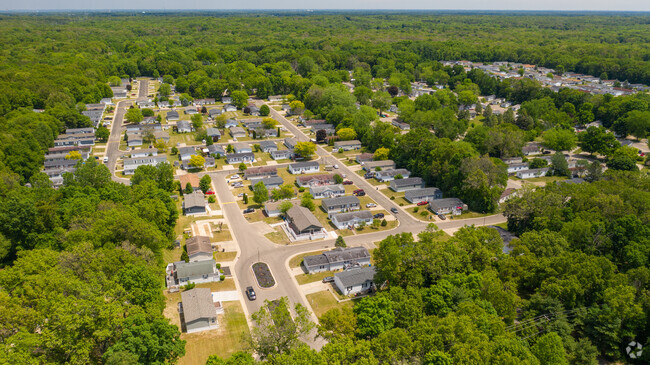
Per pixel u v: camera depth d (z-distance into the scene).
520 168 189.50
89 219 111.00
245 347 86.06
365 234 137.50
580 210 125.06
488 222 144.50
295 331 79.50
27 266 86.88
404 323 85.00
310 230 134.88
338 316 83.50
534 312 89.50
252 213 149.25
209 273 110.94
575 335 90.62
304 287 110.50
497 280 94.56
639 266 101.75
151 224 115.44
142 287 87.50
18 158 164.88
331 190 162.62
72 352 69.50
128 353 67.25
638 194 125.44
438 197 162.88
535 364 70.06
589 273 92.12
